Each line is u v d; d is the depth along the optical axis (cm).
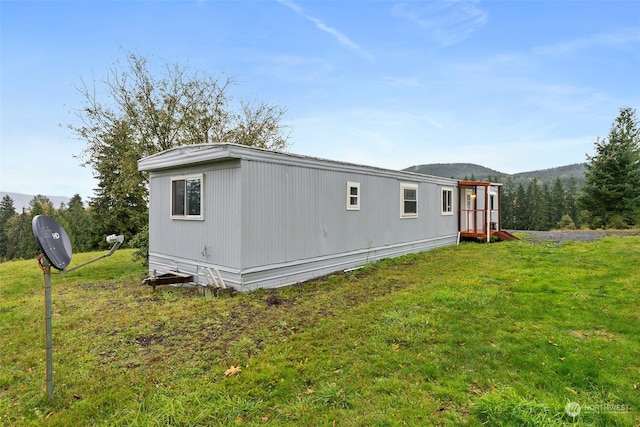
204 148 631
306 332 409
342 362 328
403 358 333
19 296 686
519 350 342
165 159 738
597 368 304
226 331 423
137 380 306
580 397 264
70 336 420
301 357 343
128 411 261
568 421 234
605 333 382
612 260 798
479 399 259
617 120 2102
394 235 993
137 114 1048
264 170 641
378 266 856
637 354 328
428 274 738
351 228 842
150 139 1063
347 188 829
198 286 680
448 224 1285
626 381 282
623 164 2072
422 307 480
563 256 884
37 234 264
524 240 1339
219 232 649
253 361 336
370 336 388
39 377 321
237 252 611
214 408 260
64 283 801
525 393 270
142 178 1028
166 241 796
